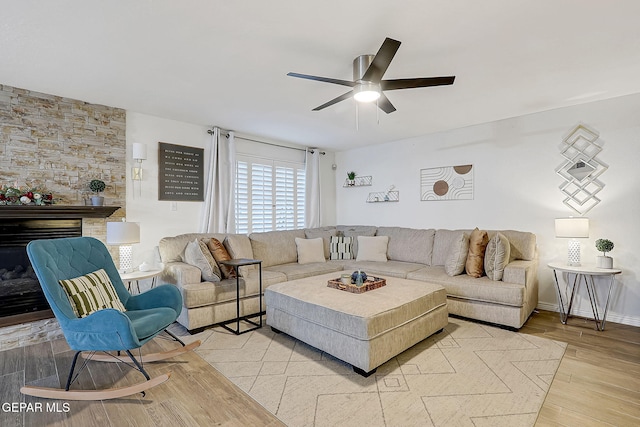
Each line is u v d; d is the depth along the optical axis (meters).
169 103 3.48
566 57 2.47
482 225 4.32
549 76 2.81
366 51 2.37
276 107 3.62
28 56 2.41
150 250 3.87
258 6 1.84
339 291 2.90
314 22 2.00
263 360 2.54
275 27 2.06
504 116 3.97
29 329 2.91
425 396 2.03
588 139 3.52
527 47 2.32
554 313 3.68
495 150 4.20
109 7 1.84
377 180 5.57
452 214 4.62
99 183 3.35
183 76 2.80
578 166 3.58
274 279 3.75
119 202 3.63
